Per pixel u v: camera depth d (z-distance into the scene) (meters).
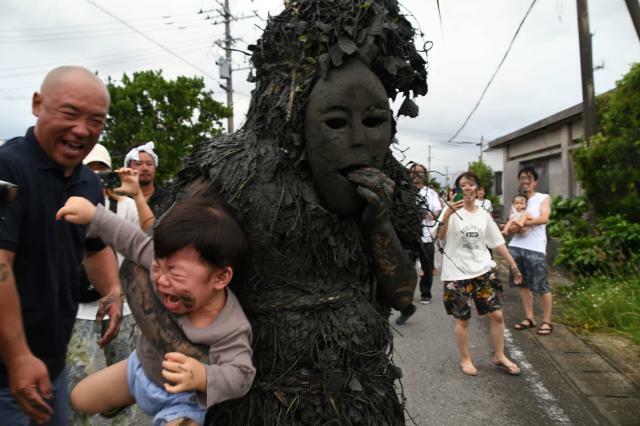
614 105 6.98
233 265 1.33
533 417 3.23
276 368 1.45
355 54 1.43
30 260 1.65
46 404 1.54
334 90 1.39
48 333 1.74
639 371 3.93
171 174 16.55
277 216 1.44
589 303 5.42
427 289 6.15
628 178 6.77
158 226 1.29
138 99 16.91
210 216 1.29
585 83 7.79
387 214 1.48
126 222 1.44
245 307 1.48
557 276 7.36
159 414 1.25
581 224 7.82
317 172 1.44
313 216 1.47
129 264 1.41
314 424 1.41
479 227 3.95
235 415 1.43
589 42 7.71
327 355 1.45
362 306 1.54
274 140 1.53
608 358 4.23
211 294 1.29
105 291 2.10
